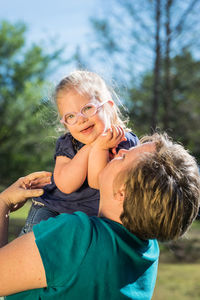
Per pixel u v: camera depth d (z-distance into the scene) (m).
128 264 1.22
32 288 1.15
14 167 17.28
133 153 1.32
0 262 1.14
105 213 1.30
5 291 1.15
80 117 1.78
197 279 7.48
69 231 1.19
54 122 2.12
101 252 1.17
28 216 1.90
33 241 1.17
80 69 2.15
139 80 12.19
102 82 2.01
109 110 1.93
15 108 18.83
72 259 1.15
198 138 12.09
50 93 2.07
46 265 1.13
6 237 1.40
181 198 1.18
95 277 1.15
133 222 1.21
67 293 1.14
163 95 12.47
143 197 1.17
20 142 18.16
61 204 1.89
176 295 6.29
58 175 1.82
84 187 1.87
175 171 1.21
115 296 1.16
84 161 1.74
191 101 13.04
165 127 11.84
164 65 12.41
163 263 9.05
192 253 9.91
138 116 11.70
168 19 11.66
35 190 1.50
